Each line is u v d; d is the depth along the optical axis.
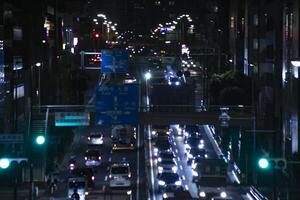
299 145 110.06
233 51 199.75
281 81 131.00
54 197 98.00
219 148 151.12
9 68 124.88
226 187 99.12
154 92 138.00
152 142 154.75
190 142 141.25
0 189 99.56
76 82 182.88
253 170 114.12
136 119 82.69
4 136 69.00
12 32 131.00
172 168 117.94
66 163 131.50
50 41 173.88
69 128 153.88
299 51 112.62
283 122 124.62
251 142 120.00
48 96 159.00
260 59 154.25
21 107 134.62
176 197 85.38
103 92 82.44
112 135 147.50
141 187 105.06
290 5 120.00
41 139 68.50
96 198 77.56
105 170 121.94
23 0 144.50
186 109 137.88
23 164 53.00
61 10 198.38
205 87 181.12
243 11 189.12
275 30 135.50
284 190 93.62
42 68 156.75
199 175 98.50
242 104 151.88
